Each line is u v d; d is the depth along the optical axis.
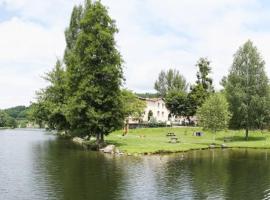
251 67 90.62
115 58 63.03
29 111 100.38
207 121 81.44
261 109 88.19
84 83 61.56
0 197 27.23
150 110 154.75
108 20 63.59
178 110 143.88
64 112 72.25
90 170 38.88
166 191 29.98
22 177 34.56
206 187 31.94
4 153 54.47
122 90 66.38
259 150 69.06
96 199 27.02
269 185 33.19
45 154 53.31
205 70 136.50
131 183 32.62
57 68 88.25
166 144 67.75
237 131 104.94
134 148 58.19
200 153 60.12
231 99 90.25
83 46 63.78
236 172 40.16
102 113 61.75
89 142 69.69
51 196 27.62
